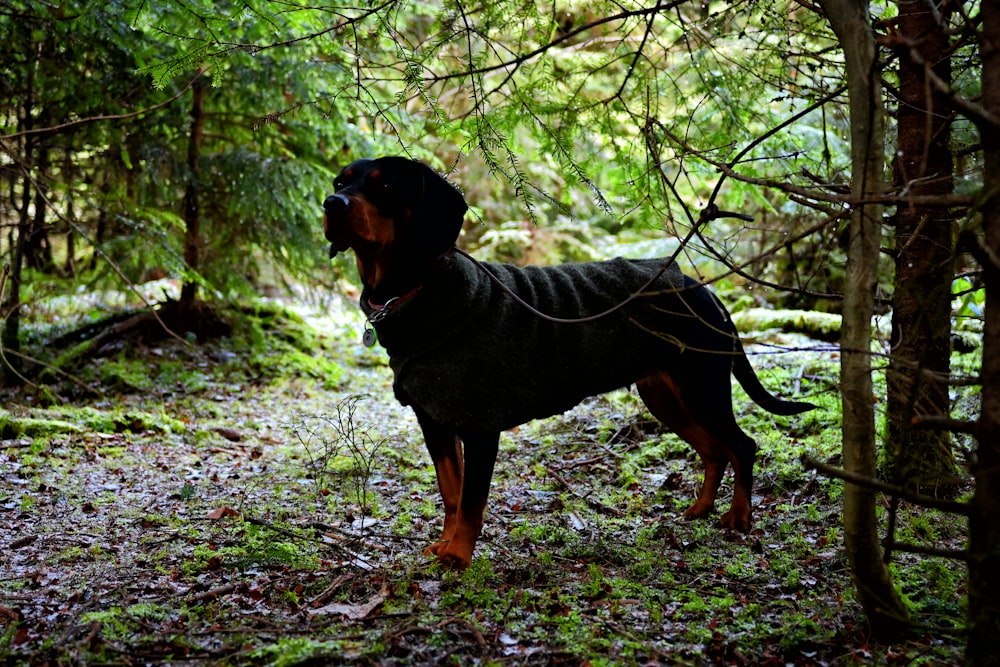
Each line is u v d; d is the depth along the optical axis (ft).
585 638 8.69
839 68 14.01
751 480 12.40
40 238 26.14
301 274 28.81
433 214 10.53
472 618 9.19
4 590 10.23
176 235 27.17
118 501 13.97
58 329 26.13
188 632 8.96
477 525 10.78
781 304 27.37
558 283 11.53
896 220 11.61
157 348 25.99
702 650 8.54
